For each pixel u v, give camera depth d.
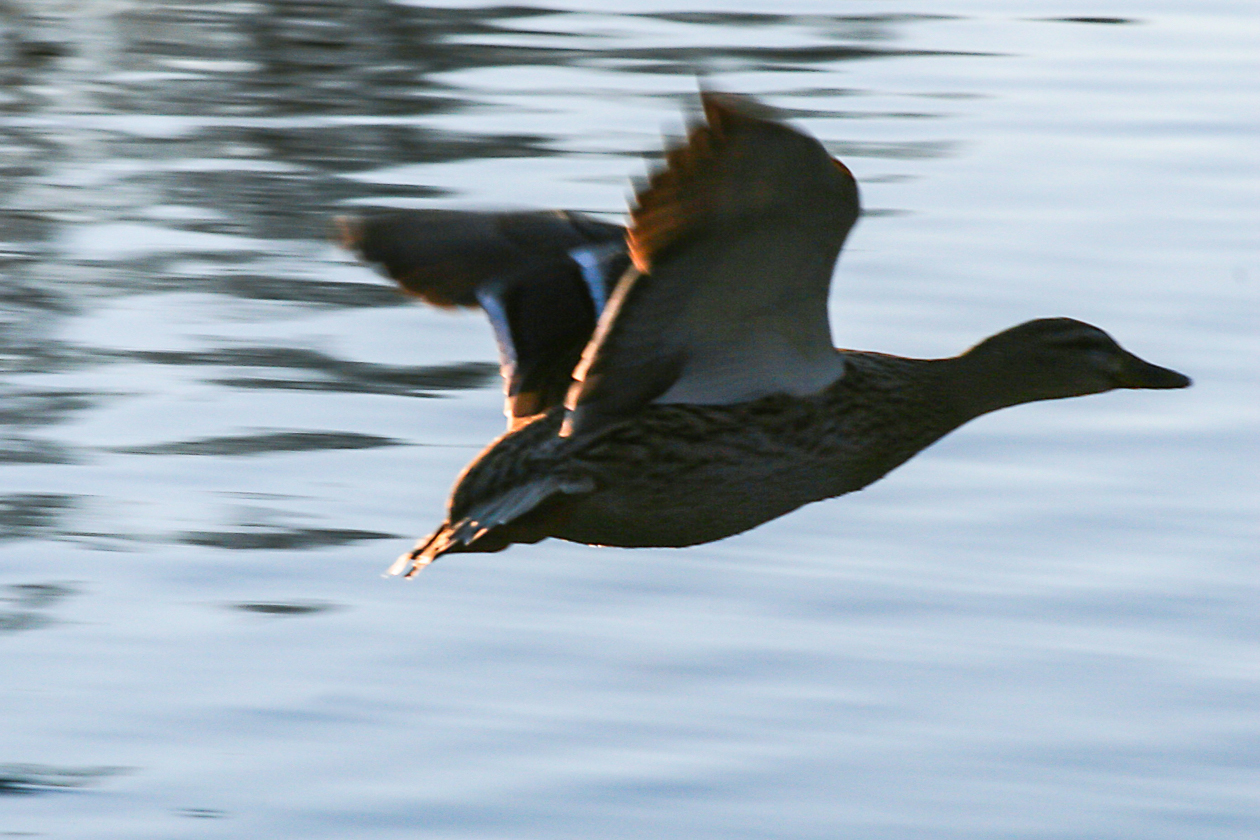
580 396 6.82
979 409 7.96
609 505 7.11
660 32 24.94
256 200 17.77
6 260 15.92
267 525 11.02
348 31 25.30
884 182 17.25
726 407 7.11
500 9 26.55
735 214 5.88
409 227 7.54
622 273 7.58
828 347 7.09
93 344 14.05
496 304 7.53
